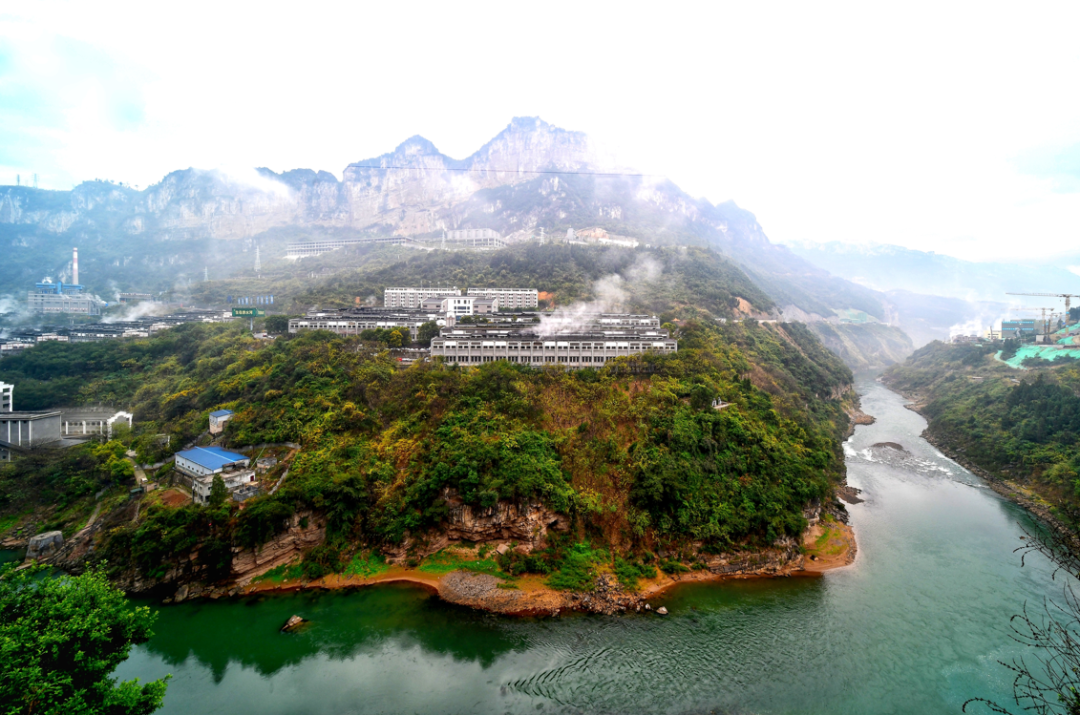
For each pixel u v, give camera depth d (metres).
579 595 83.69
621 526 94.56
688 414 111.69
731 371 141.25
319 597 82.81
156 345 164.88
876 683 67.94
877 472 147.62
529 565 87.94
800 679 68.38
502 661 70.38
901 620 80.62
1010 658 72.38
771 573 92.88
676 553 93.12
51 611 51.59
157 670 68.00
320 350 132.62
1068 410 144.88
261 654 71.00
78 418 124.56
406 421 108.50
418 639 74.25
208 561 83.81
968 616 81.69
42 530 96.50
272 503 86.69
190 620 77.44
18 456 111.62
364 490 94.06
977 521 116.75
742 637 76.06
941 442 175.12
